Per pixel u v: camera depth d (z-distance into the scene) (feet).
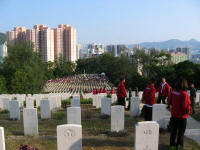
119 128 30.22
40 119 41.39
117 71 225.76
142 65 210.59
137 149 20.94
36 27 376.48
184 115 21.91
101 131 31.30
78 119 31.48
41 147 24.26
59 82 230.27
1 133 20.18
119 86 41.16
